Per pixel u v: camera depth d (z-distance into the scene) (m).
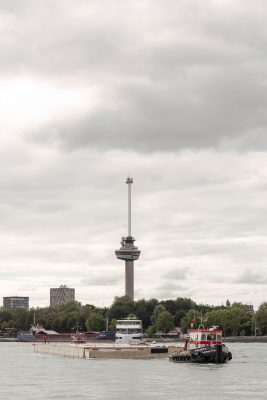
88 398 126.19
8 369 198.88
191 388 140.12
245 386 143.12
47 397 128.12
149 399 124.25
